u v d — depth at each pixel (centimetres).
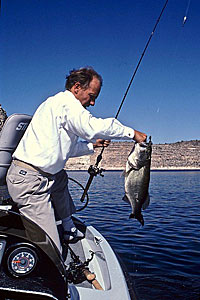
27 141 237
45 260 233
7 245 225
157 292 460
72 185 3117
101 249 323
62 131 238
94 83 253
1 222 222
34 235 221
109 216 1181
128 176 258
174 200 1817
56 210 312
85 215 1209
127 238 812
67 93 247
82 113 234
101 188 2828
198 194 2225
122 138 243
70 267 273
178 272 547
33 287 209
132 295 250
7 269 219
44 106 242
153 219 1133
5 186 273
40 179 235
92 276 265
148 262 607
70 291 219
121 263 334
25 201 236
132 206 260
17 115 252
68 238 320
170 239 802
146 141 253
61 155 239
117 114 314
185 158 18862
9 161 260
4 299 206
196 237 821
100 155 310
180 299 439
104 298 222
